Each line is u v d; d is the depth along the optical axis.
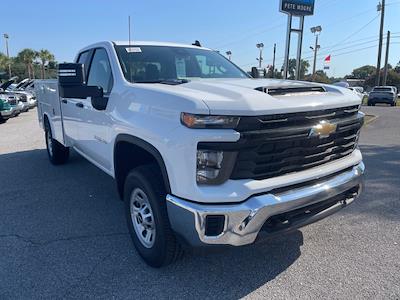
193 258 3.40
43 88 6.83
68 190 5.40
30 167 6.75
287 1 11.55
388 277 3.11
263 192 2.66
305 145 2.81
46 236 3.89
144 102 3.07
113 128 3.57
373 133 11.30
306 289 2.95
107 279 3.09
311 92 3.12
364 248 3.62
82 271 3.21
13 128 12.77
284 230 2.79
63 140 5.76
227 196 2.56
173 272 3.19
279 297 2.85
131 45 4.20
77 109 4.81
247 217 2.59
